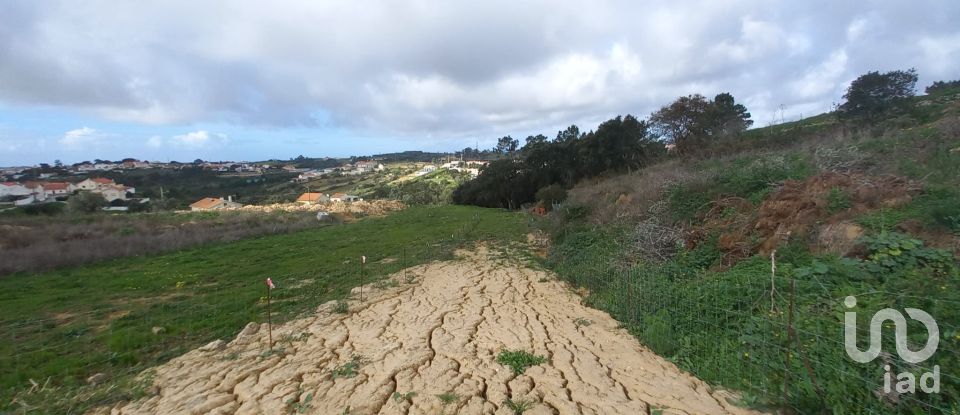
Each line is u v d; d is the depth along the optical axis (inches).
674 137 1195.9
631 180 720.3
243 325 323.0
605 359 216.7
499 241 675.4
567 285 396.8
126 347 282.5
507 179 1609.3
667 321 234.8
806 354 159.5
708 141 1019.3
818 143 542.3
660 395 172.9
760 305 207.8
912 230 225.8
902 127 598.5
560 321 288.5
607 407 165.2
